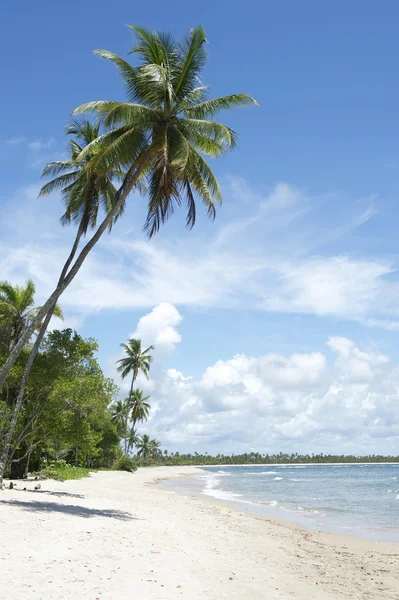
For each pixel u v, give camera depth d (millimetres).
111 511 16438
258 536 15000
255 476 90125
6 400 24938
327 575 10023
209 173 18109
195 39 17672
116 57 17125
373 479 72688
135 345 72125
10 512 13023
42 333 20859
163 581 7719
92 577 7418
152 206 17047
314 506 28562
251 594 7699
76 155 23609
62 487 27656
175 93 17312
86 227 20734
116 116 15930
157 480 59688
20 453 31219
